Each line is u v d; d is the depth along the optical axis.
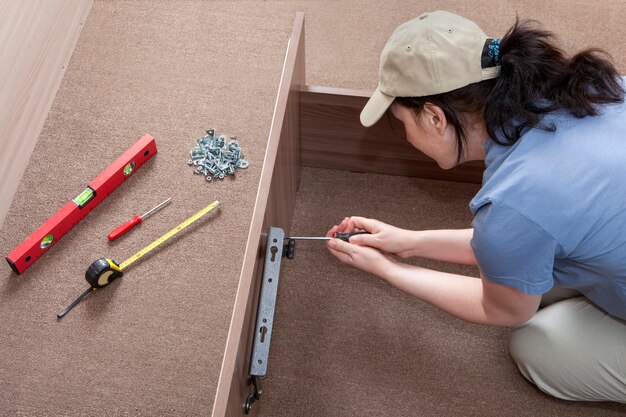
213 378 1.24
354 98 1.61
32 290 1.30
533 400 1.60
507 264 1.11
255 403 1.51
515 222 1.06
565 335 1.44
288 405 1.58
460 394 1.60
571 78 1.06
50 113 1.50
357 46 2.03
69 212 1.33
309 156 1.85
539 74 1.05
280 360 1.63
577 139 1.07
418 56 1.07
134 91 1.53
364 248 1.48
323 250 1.78
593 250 1.11
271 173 1.30
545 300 1.58
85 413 1.21
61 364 1.24
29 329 1.27
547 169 1.06
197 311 1.29
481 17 2.08
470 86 1.07
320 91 1.61
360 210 1.83
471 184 1.87
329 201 1.85
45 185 1.41
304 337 1.66
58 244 1.35
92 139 1.47
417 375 1.62
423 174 1.86
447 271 1.74
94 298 1.30
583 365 1.43
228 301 1.30
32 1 1.80
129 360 1.25
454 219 1.82
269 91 1.53
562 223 1.06
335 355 1.64
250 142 1.46
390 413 1.58
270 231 1.37
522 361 1.53
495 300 1.26
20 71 1.70
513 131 1.08
